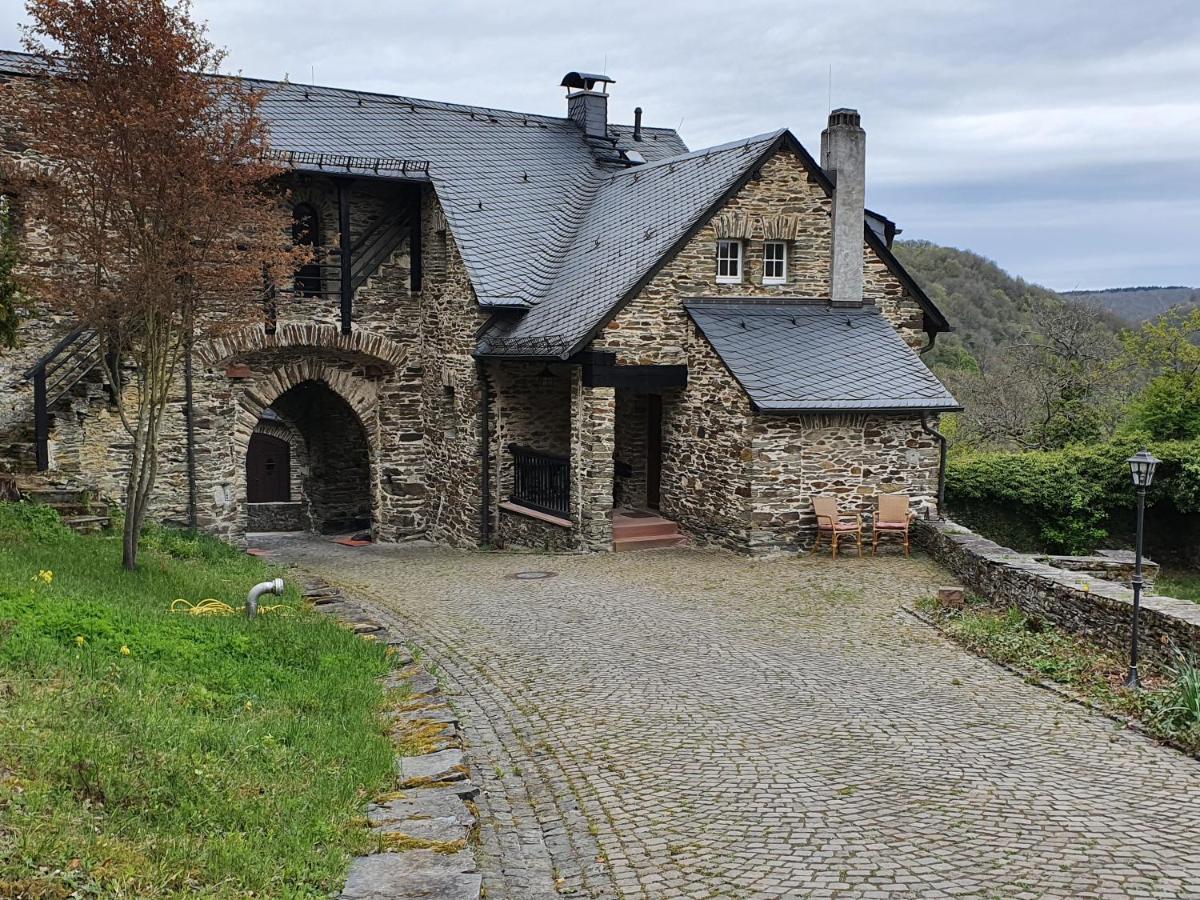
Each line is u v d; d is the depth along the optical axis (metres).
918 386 16.12
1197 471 19.84
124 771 5.53
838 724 8.44
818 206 17.44
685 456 17.06
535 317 17.48
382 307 19.75
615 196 19.88
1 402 16.02
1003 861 5.90
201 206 10.62
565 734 8.18
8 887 4.22
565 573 14.87
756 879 5.71
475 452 18.55
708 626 11.71
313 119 19.66
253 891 4.79
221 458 18.06
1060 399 30.05
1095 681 9.73
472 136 21.14
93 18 10.00
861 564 15.27
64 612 7.75
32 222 13.23
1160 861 5.92
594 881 5.77
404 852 5.41
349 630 10.21
